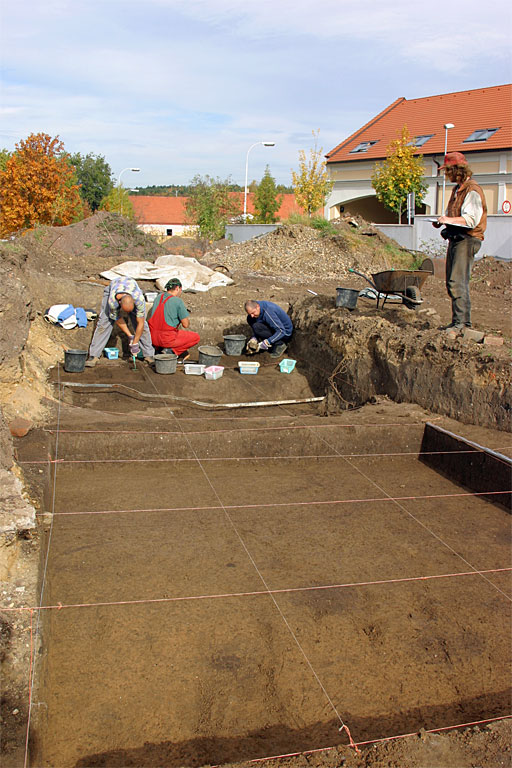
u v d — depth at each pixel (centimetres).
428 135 2773
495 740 239
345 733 262
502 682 297
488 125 2652
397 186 2311
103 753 247
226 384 807
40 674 253
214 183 3691
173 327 847
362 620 335
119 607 333
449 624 335
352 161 2942
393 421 601
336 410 764
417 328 810
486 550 413
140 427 561
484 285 1379
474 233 712
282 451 569
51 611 322
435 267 1583
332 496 493
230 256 1719
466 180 702
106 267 1261
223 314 1048
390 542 420
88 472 521
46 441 507
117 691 278
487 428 583
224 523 437
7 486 341
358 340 764
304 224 1816
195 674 290
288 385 848
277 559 391
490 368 589
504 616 344
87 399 700
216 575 369
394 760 228
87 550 389
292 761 229
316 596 353
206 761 245
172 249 2277
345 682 291
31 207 2873
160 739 255
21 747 212
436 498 497
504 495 487
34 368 691
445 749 234
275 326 920
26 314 611
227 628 322
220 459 555
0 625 268
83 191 5888
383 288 898
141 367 835
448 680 296
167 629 318
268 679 290
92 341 844
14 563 313
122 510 449
